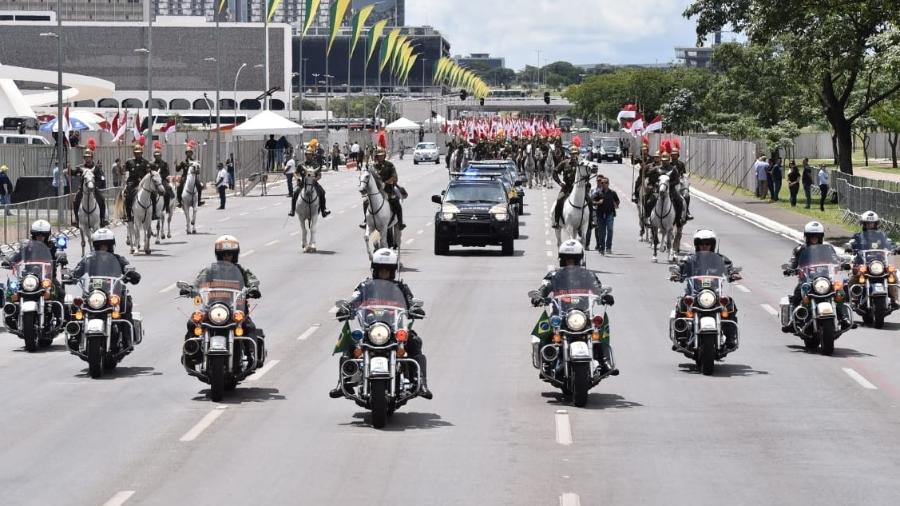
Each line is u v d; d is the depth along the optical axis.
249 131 127.00
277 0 170.38
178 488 18.58
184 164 78.31
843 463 20.30
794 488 18.58
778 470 19.80
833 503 17.67
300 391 27.22
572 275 25.56
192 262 58.19
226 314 25.55
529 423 23.64
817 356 32.38
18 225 65.25
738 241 71.38
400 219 54.75
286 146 159.50
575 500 17.73
